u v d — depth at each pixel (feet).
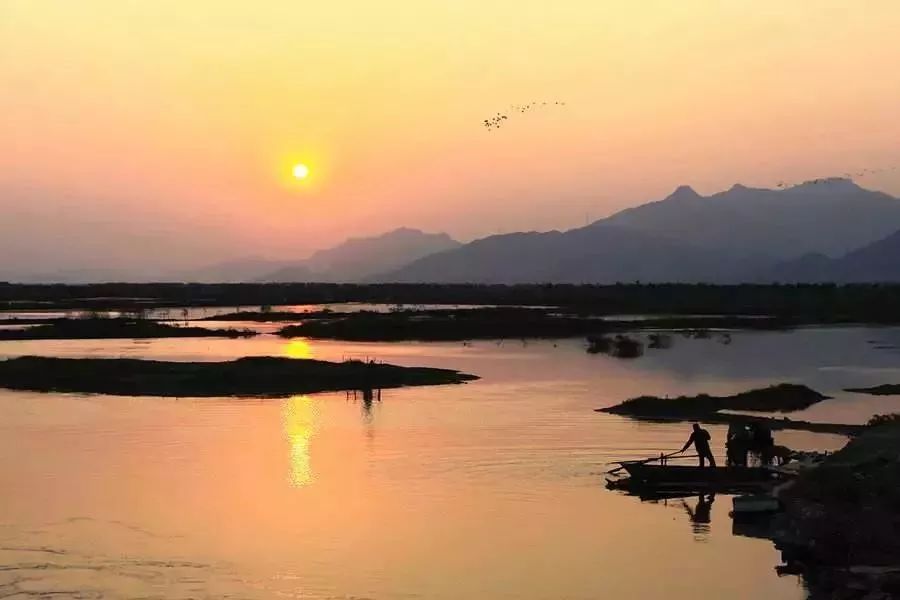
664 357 256.11
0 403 164.25
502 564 75.82
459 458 115.44
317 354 254.27
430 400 168.45
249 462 112.57
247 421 143.95
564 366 230.07
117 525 85.51
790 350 278.26
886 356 258.37
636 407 154.81
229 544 80.02
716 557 77.92
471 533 84.33
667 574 73.82
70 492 97.35
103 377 191.62
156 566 74.38
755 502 89.97
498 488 100.89
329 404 163.63
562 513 91.66
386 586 70.64
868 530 76.64
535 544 81.41
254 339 307.78
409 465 111.55
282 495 96.73
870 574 69.41
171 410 156.15
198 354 247.09
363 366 206.08
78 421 143.64
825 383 195.42
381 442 125.80
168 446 122.52
